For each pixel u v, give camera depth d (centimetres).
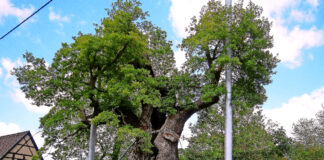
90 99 1598
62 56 1488
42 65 1562
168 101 1516
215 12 1462
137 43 1457
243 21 1352
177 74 1675
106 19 1638
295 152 2542
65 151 1978
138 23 1803
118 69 1608
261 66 1473
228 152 1097
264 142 2183
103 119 1356
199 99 1605
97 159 2436
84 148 2219
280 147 2772
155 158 1536
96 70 1580
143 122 1683
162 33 1838
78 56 1406
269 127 2312
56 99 1562
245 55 1318
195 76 1570
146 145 1395
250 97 1471
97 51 1446
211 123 2048
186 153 2195
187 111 1606
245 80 1538
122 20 1658
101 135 2472
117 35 1407
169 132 1554
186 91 1587
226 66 1213
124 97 1558
